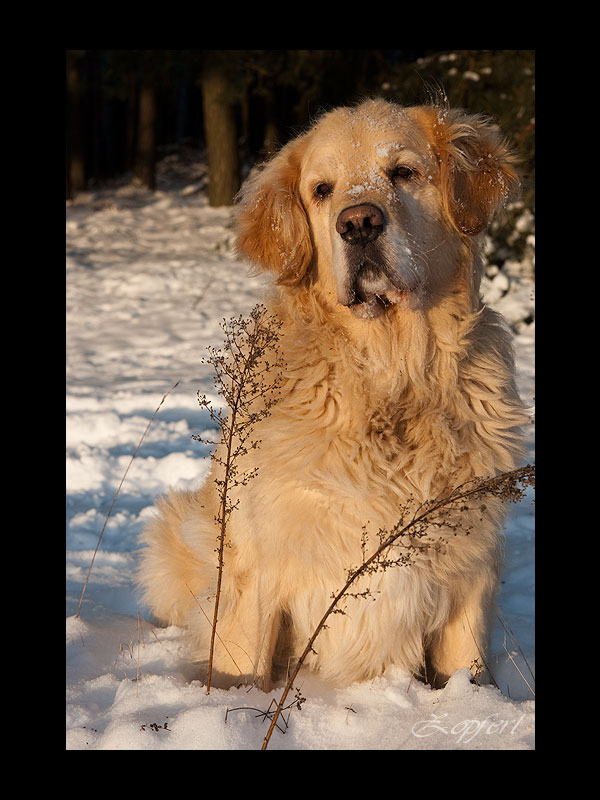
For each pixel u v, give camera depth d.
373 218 3.16
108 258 17.86
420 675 3.43
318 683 3.29
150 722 2.70
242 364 3.41
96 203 27.17
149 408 7.66
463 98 13.47
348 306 3.27
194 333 11.04
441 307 3.35
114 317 12.15
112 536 5.12
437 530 3.10
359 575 2.86
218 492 3.48
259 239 3.70
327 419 3.19
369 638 3.21
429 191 3.42
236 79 22.19
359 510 3.10
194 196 28.34
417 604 3.17
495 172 3.54
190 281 14.83
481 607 3.35
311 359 3.31
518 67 12.98
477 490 2.88
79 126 29.55
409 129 3.44
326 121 3.58
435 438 3.23
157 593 4.00
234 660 3.29
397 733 2.67
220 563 3.02
